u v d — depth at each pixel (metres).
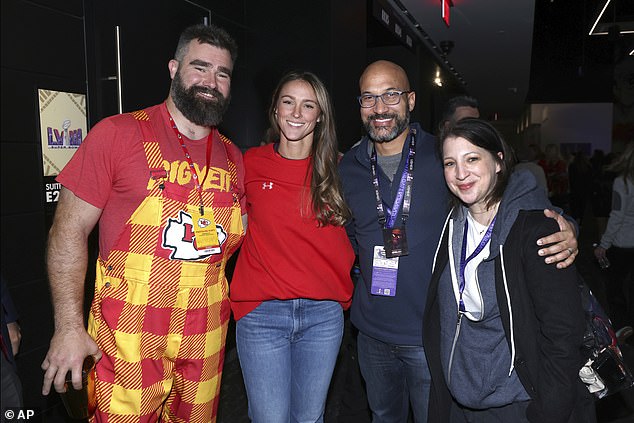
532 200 1.68
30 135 2.38
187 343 1.86
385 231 2.10
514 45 8.68
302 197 2.07
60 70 2.53
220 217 1.92
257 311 2.11
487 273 1.70
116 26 2.74
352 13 4.77
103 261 1.80
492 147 1.68
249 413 2.19
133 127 1.79
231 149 2.08
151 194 1.77
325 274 2.11
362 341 2.30
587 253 8.14
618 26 8.16
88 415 1.76
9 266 2.32
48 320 2.52
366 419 2.95
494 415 1.76
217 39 1.90
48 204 2.47
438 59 9.30
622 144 9.45
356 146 2.35
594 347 1.72
